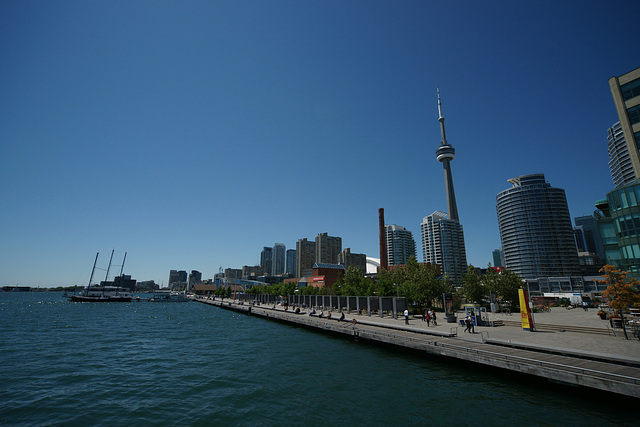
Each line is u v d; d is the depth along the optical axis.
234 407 16.95
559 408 15.94
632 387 14.81
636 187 37.69
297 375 22.88
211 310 103.69
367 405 16.88
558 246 181.12
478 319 35.41
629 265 37.94
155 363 27.16
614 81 42.16
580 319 38.12
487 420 14.68
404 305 45.31
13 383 21.42
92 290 148.88
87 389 20.23
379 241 135.25
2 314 77.75
